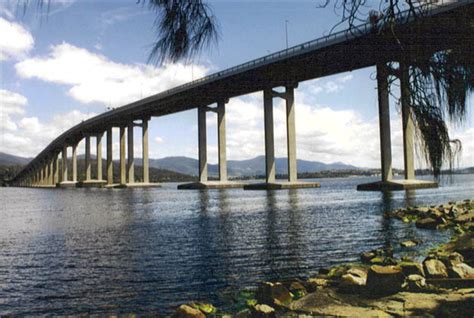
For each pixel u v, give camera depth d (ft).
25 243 92.68
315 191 343.67
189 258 66.69
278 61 296.10
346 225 105.19
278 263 59.62
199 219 138.21
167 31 8.25
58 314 39.19
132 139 554.87
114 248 81.15
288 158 382.01
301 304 30.32
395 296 29.35
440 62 8.66
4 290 48.78
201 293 44.09
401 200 192.24
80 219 154.30
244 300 39.60
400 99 8.75
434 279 32.17
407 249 63.36
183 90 403.54
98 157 643.45
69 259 69.82
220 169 436.76
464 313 24.35
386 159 300.61
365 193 277.03
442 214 95.91
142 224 128.57
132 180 563.48
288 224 113.50
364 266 45.14
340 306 28.50
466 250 45.09
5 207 238.48
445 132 8.61
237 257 65.92
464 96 8.68
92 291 47.24
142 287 48.08
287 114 373.20
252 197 274.16
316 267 55.83
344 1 8.66
